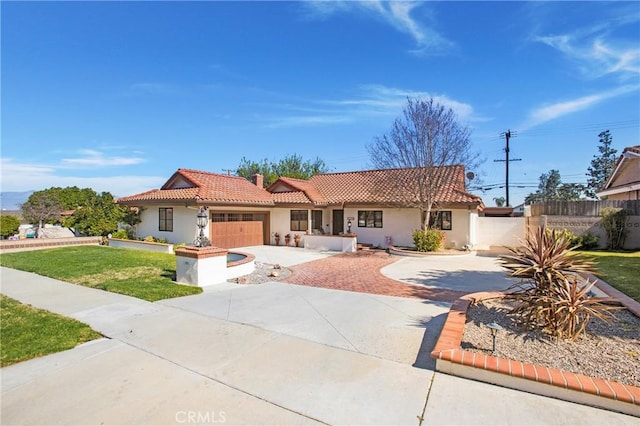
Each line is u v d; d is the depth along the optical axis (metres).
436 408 3.54
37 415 3.48
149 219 21.78
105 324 6.36
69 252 17.23
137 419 3.39
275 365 4.60
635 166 19.84
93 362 4.72
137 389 3.98
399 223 20.42
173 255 16.33
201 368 4.52
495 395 3.77
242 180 25.58
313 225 22.50
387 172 23.48
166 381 4.17
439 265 14.02
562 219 18.38
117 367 4.56
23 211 28.91
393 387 3.98
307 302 7.98
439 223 19.36
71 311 7.22
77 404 3.67
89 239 21.78
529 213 22.28
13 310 7.27
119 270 12.12
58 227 30.06
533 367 3.97
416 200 18.44
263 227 23.31
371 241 21.34
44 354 4.99
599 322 5.59
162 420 3.37
